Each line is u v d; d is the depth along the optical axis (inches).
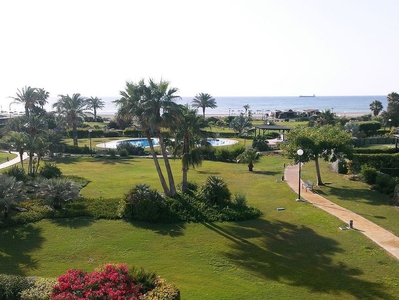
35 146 1418.6
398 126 3036.4
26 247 774.5
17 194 948.6
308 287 605.6
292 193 1236.5
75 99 2561.5
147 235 851.4
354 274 654.5
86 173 1620.3
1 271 659.4
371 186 1314.0
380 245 782.5
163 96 1035.9
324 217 971.9
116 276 433.1
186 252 756.6
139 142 2940.5
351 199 1161.4
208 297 558.9
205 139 1182.9
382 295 580.7
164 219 940.0
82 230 876.0
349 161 1547.7
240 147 2042.3
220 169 1738.4
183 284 606.2
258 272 664.4
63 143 2246.6
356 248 770.2
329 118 2802.7
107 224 919.7
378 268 677.9
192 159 1141.1
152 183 1398.9
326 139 1279.5
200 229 894.4
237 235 856.9
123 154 2175.2
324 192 1254.9
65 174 1568.7
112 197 1166.3
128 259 719.7
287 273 660.1
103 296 402.3
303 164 1798.7
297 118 4421.8
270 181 1435.8
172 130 1122.0
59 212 976.9
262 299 559.5
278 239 829.8
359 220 947.3
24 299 435.8
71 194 1050.1
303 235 851.4
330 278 639.8
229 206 1034.7
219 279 631.8
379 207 1071.6
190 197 1087.0
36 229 879.1
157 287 430.3
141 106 1037.2
